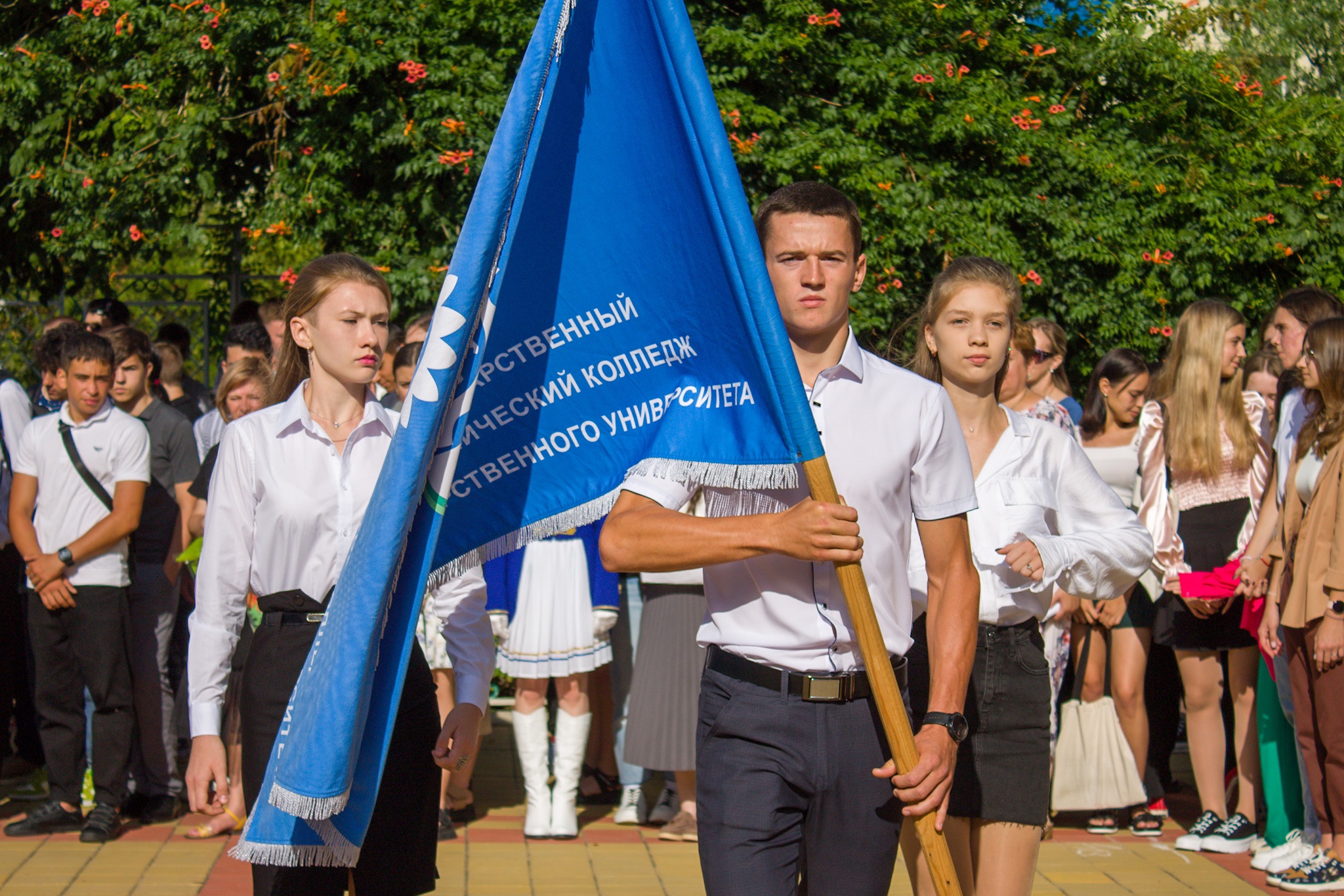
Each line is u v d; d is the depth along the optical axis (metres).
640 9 3.13
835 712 3.40
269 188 11.45
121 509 7.62
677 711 7.44
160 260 12.70
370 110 10.77
